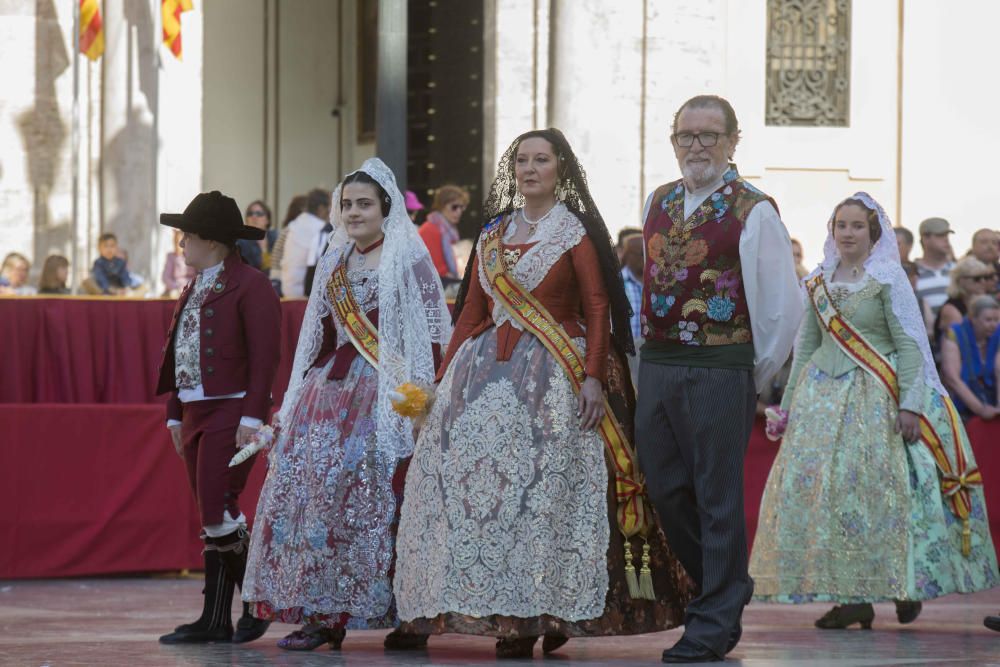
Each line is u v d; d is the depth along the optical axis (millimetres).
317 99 44625
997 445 19250
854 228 14648
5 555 18516
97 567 18797
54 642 12391
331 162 44719
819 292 14844
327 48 44750
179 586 18141
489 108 29469
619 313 11375
